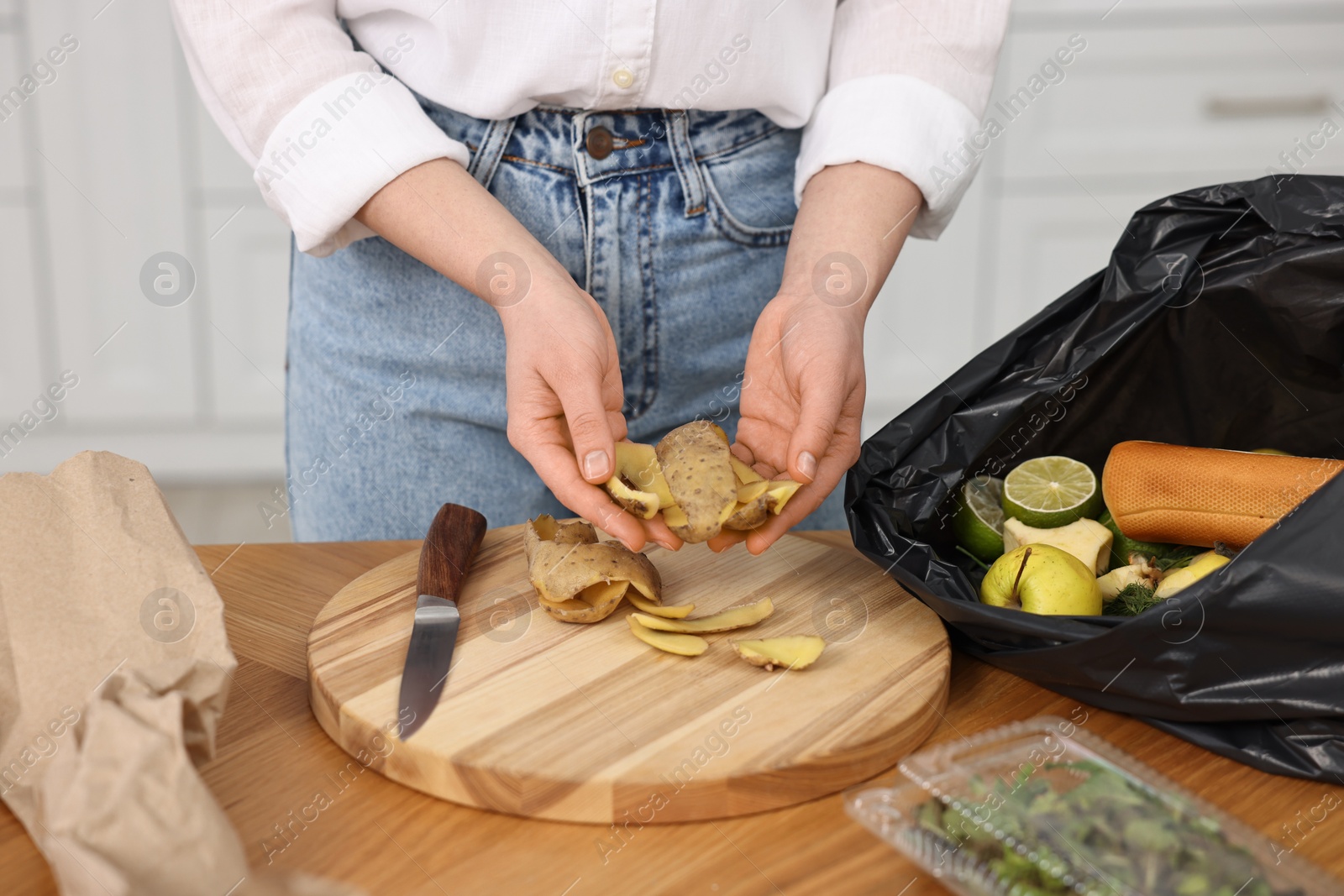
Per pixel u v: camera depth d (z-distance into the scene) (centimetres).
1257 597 61
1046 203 225
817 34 98
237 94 85
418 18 90
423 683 68
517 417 79
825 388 77
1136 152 221
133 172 218
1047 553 75
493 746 62
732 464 79
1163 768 65
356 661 71
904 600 81
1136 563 78
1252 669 64
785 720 65
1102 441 90
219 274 227
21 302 222
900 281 233
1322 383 84
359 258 100
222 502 245
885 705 67
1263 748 65
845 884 56
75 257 221
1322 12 211
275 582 88
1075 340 84
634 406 107
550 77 89
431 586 78
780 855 58
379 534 110
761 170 102
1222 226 82
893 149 92
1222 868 50
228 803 62
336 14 96
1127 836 52
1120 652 66
